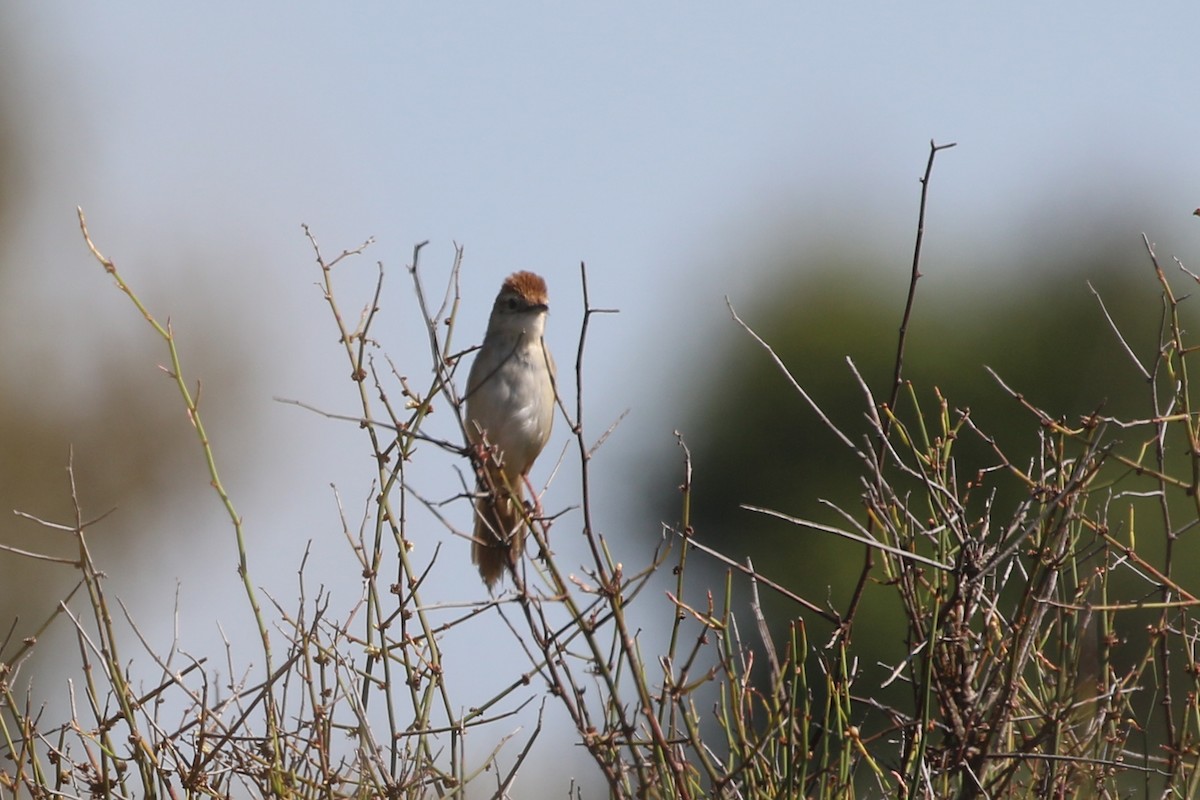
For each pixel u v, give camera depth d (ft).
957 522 28.81
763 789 27.53
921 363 102.53
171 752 28.32
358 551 29.50
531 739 27.78
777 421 101.71
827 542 97.35
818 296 104.12
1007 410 100.89
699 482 102.99
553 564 25.66
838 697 27.71
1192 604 27.76
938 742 31.30
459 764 28.58
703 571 100.68
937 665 28.89
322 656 29.07
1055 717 28.12
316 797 29.19
